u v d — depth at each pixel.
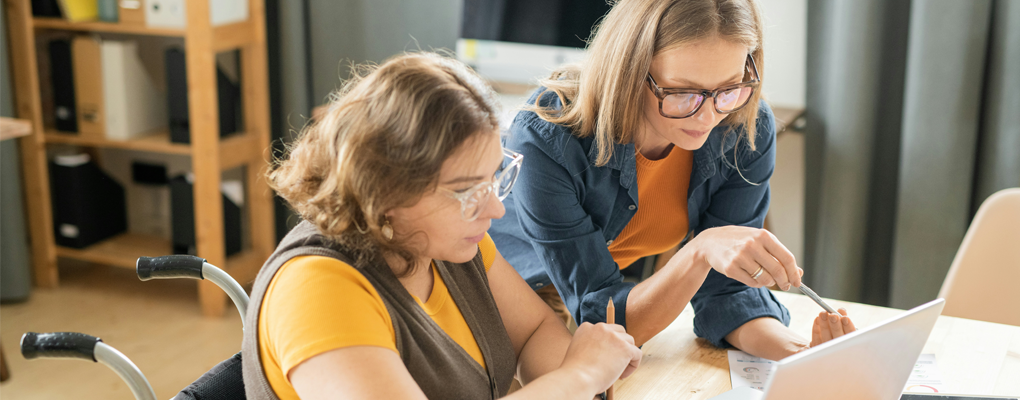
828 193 2.31
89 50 2.84
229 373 1.03
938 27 2.07
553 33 2.62
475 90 0.83
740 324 1.23
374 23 2.84
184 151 2.79
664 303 1.15
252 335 0.84
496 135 0.84
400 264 0.93
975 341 1.25
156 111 3.01
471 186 0.82
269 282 0.84
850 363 0.78
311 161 0.86
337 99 0.90
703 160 1.27
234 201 3.02
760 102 1.32
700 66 1.04
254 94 2.91
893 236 2.35
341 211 0.83
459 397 0.93
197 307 2.97
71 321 2.83
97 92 2.87
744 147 1.29
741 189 1.33
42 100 3.10
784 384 0.72
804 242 2.45
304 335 0.78
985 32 2.05
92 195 3.07
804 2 2.39
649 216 1.37
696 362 1.20
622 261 1.50
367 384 0.76
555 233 1.22
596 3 2.54
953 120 2.11
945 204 2.17
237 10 2.74
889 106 2.29
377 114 0.80
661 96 1.08
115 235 3.22
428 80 0.80
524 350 1.13
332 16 2.88
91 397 2.34
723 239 1.08
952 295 1.58
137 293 3.08
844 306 1.38
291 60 2.90
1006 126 2.10
